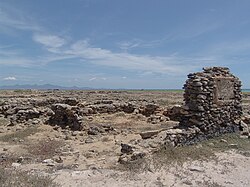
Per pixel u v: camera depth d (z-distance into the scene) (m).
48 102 30.59
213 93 17.12
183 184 10.08
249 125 20.12
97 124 24.05
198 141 15.88
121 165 11.95
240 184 10.45
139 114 29.80
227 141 16.64
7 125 23.22
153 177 10.54
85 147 16.64
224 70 18.77
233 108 19.08
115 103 31.84
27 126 22.91
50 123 23.94
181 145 14.60
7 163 12.67
